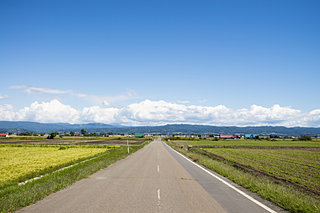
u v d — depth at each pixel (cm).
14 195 902
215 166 1828
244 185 1131
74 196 937
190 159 2659
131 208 773
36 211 744
